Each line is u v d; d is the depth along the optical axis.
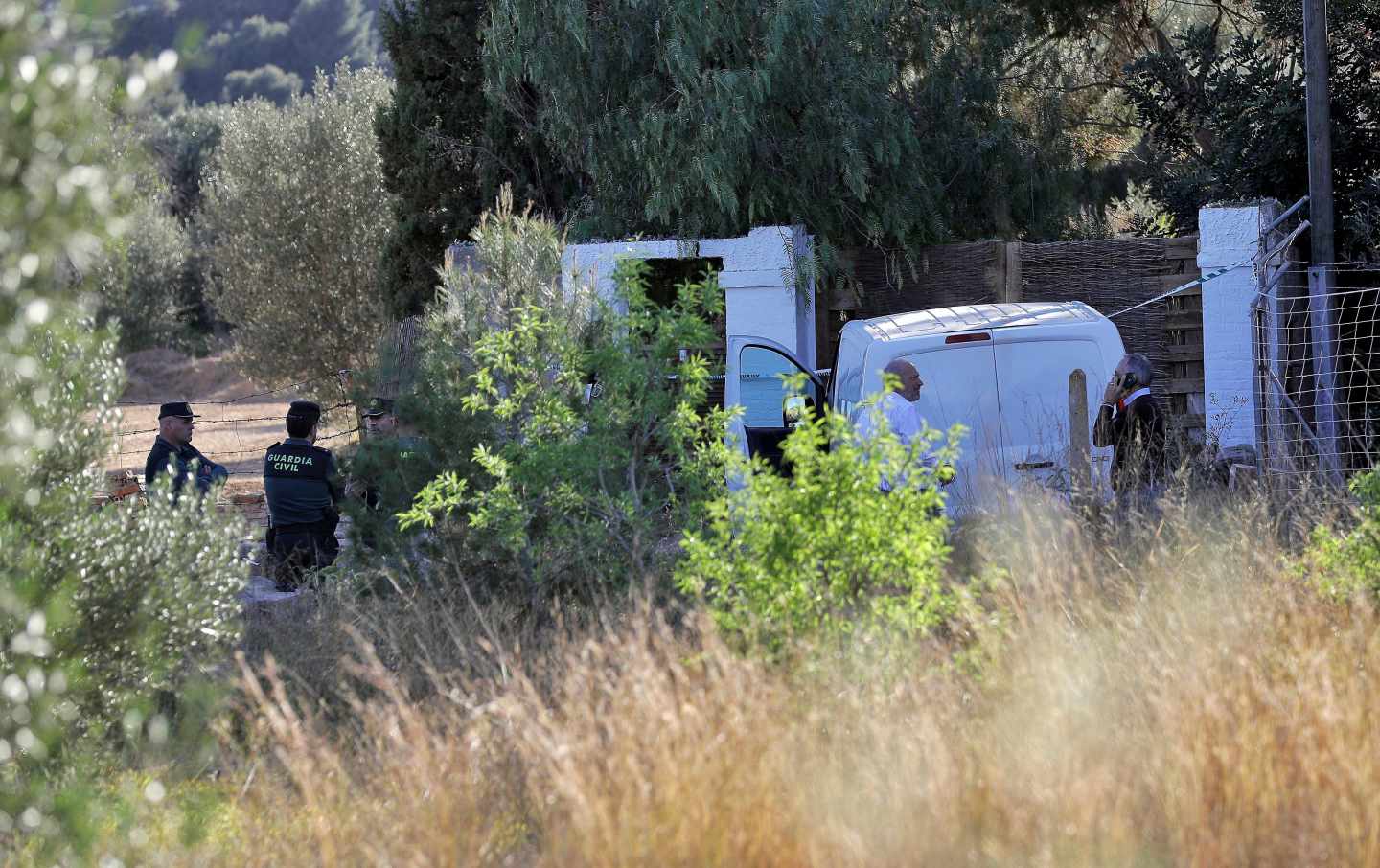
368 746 18.97
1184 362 43.72
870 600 19.81
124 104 12.16
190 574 21.47
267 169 115.62
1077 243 45.03
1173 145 59.47
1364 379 44.00
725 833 13.70
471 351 29.20
